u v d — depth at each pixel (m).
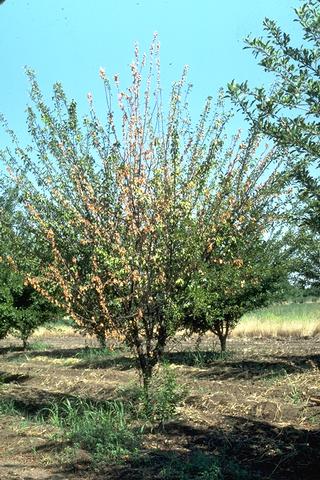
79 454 7.02
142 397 8.77
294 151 4.68
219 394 9.85
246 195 8.75
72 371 14.34
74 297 8.67
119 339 8.50
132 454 7.00
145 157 8.34
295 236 13.61
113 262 8.05
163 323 8.69
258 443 7.47
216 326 15.16
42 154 9.05
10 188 9.90
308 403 9.06
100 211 8.41
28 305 18.38
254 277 11.78
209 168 8.61
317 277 14.65
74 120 8.86
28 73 9.05
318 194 4.76
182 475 6.11
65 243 8.88
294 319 25.58
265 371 12.49
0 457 7.20
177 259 8.34
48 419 9.08
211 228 8.56
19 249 9.64
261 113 4.71
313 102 4.60
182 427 8.12
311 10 4.59
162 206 8.20
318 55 4.65
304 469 6.64
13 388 11.81
